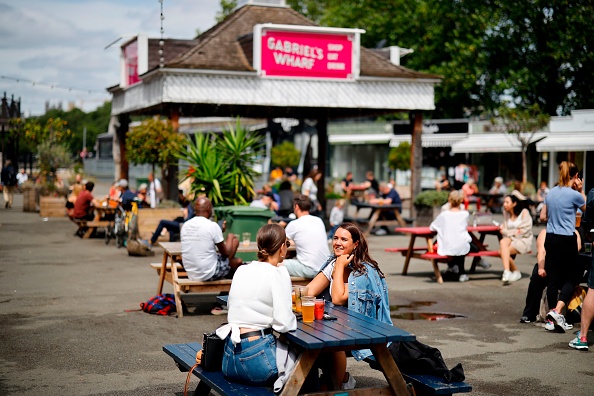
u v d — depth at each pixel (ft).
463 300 37.06
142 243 54.24
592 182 124.98
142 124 68.03
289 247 35.50
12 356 25.08
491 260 53.98
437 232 43.55
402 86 74.79
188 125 164.14
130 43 77.25
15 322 30.68
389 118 186.39
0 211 102.01
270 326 16.96
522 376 23.07
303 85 70.54
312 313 17.72
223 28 73.67
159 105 70.79
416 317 32.55
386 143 171.83
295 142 173.88
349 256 20.25
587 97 153.79
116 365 23.97
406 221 73.46
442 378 17.66
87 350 25.93
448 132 150.20
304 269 31.96
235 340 16.70
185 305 33.53
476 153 147.95
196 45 70.49
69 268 47.75
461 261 43.68
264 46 68.64
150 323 30.58
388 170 171.42
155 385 21.76
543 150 121.19
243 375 16.79
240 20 75.20
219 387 16.71
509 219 43.50
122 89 81.15
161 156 66.23
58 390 21.17
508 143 132.77
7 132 137.39
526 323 31.42
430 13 154.10
